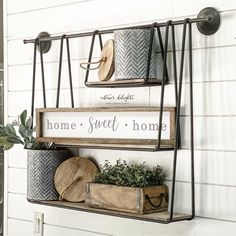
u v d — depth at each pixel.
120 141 1.75
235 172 1.64
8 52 2.24
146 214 1.70
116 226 1.92
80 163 1.97
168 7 1.78
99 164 1.96
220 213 1.67
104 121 1.81
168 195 1.78
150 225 1.83
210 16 1.66
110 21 1.93
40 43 2.09
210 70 1.69
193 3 1.72
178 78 1.75
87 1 1.99
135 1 1.86
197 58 1.71
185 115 1.74
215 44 1.67
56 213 2.09
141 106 1.84
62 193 1.97
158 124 1.69
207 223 1.69
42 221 2.12
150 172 1.77
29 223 2.17
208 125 1.69
